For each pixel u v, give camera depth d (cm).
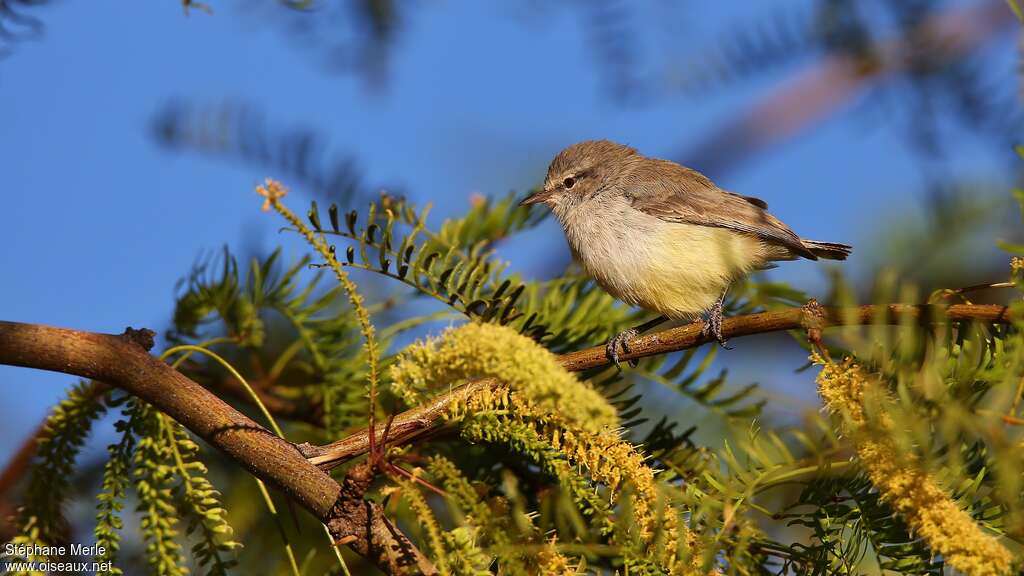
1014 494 529
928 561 611
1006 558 523
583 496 615
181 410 645
